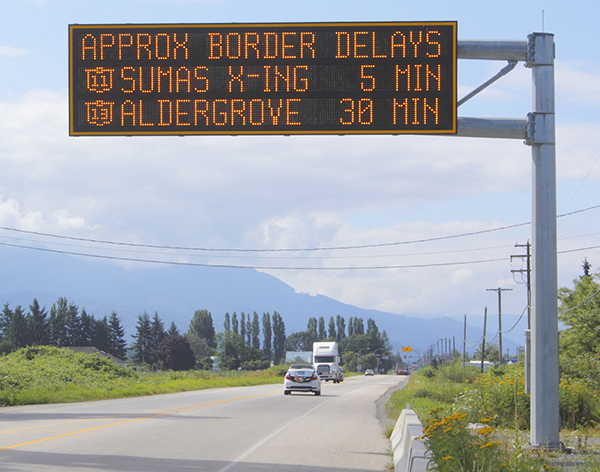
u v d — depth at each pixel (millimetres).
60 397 58969
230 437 31062
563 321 76500
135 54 28125
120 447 26375
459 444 16406
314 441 30188
